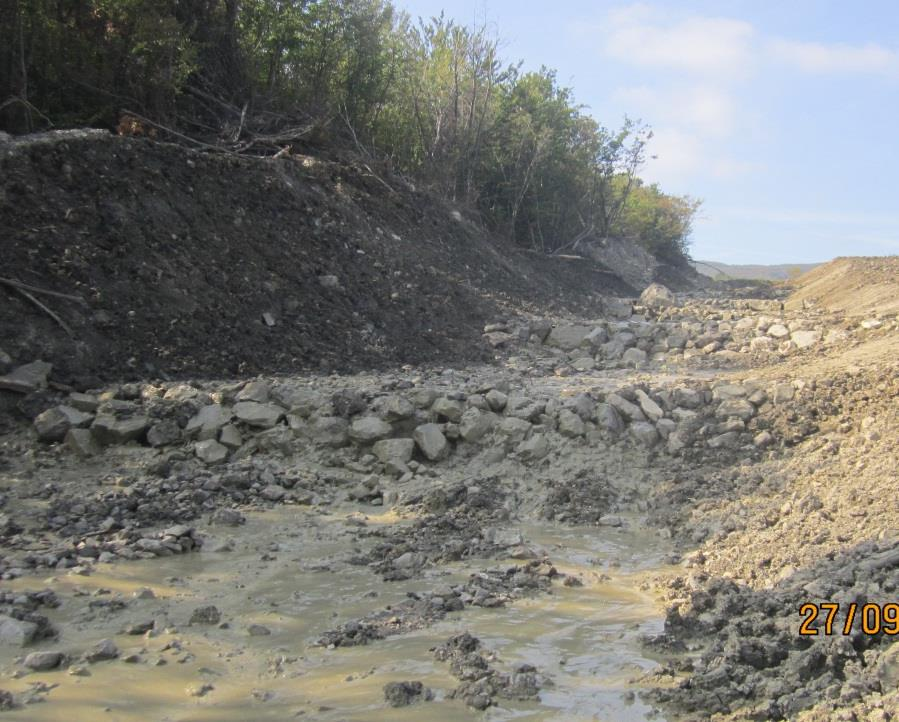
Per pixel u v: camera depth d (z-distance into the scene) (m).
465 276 20.66
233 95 20.89
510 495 9.67
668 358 16.75
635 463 10.43
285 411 10.60
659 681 5.13
